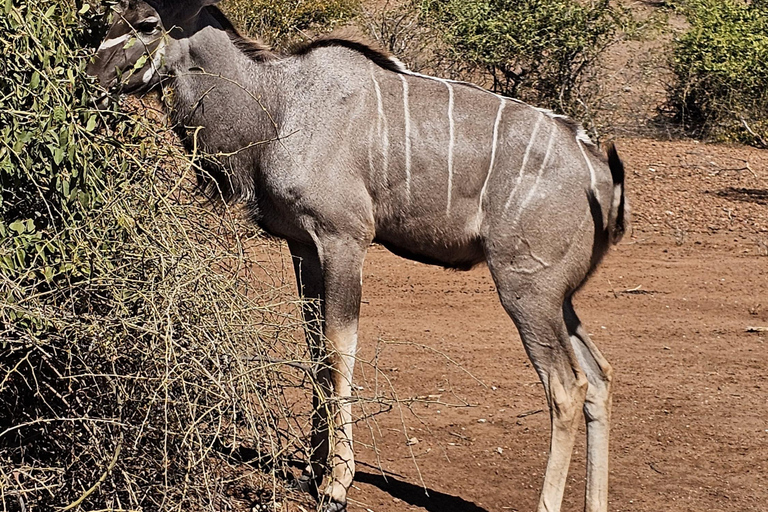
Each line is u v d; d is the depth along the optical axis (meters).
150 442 3.17
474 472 4.40
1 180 3.04
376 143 4.01
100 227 3.20
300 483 3.99
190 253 3.22
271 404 3.44
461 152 4.00
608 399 3.96
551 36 11.23
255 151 4.10
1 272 2.94
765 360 5.78
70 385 3.03
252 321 3.31
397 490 4.20
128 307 3.13
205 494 3.24
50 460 3.25
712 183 9.95
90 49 3.61
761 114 12.41
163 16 3.95
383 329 6.14
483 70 11.82
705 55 12.34
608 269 7.45
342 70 4.09
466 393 5.21
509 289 3.92
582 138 4.07
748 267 7.57
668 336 6.15
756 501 4.16
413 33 11.86
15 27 3.04
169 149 3.48
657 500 4.16
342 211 3.97
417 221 4.08
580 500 4.25
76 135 3.17
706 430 4.82
